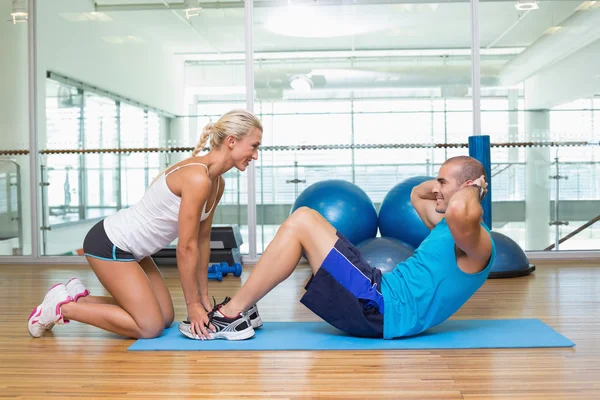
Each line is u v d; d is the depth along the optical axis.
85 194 5.52
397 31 5.41
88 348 2.51
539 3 5.33
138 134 5.45
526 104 5.35
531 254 5.40
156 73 5.46
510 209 5.41
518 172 5.38
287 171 5.53
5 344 2.60
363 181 5.48
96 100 5.48
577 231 5.38
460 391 1.91
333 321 2.54
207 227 2.73
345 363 2.23
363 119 5.45
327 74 5.46
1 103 5.61
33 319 2.69
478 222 2.23
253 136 2.53
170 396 1.90
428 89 5.41
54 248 5.62
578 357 2.28
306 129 5.50
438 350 2.39
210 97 5.47
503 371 2.11
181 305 3.51
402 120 5.44
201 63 5.47
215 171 2.56
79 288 2.77
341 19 5.45
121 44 5.44
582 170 5.35
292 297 3.75
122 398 1.89
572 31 5.35
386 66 5.43
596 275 4.50
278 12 5.47
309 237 2.46
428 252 2.49
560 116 5.34
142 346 2.50
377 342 2.50
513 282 4.22
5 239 5.65
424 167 5.44
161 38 5.45
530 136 5.36
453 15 5.38
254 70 5.48
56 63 5.51
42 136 5.57
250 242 5.55
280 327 2.85
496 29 5.35
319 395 1.89
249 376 2.09
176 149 5.44
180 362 2.28
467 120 5.39
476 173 2.40
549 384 1.97
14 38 5.55
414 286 2.49
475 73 5.35
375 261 3.77
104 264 2.57
